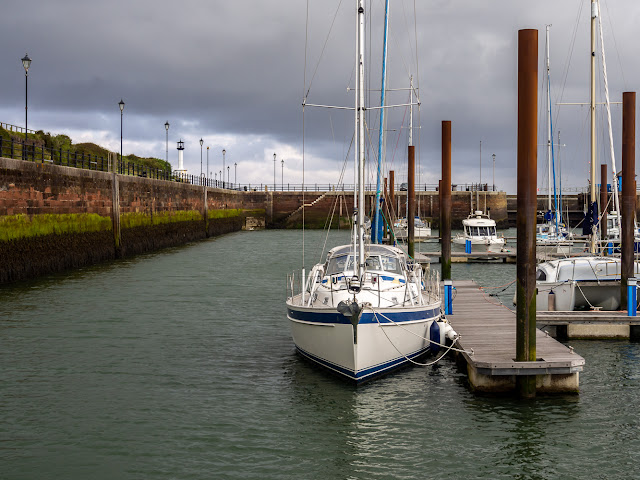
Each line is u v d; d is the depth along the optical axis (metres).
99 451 11.12
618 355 16.77
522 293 13.24
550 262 22.12
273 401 13.48
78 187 37.31
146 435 11.78
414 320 15.00
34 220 31.70
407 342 15.02
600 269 21.16
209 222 73.31
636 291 18.62
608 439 11.52
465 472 10.35
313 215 92.19
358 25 14.82
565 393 13.68
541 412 12.74
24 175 30.58
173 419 12.52
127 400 13.59
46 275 32.97
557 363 13.15
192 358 16.83
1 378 15.02
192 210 65.81
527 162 12.95
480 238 49.56
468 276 34.78
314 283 16.75
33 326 20.48
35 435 11.77
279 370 15.67
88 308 23.70
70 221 36.09
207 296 26.91
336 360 14.34
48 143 51.59
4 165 28.53
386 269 16.73
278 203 93.56
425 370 15.48
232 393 14.01
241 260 43.41
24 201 30.64
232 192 87.25
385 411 12.85
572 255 34.97
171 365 16.17
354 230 15.34
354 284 14.53
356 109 15.03
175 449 11.20
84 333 19.58
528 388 13.41
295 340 16.39
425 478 10.16
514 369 13.15
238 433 11.87
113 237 43.06
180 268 37.66
